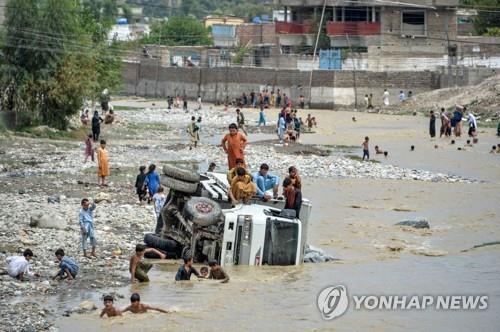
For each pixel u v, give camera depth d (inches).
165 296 2148.1
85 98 5782.5
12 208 3083.2
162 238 2549.2
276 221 2436.0
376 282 2306.8
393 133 6131.9
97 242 2650.1
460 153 5049.2
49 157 4463.6
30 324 1918.1
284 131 5526.6
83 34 5689.0
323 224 3127.5
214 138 5895.7
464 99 7367.1
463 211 3403.1
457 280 2335.1
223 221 2418.8
